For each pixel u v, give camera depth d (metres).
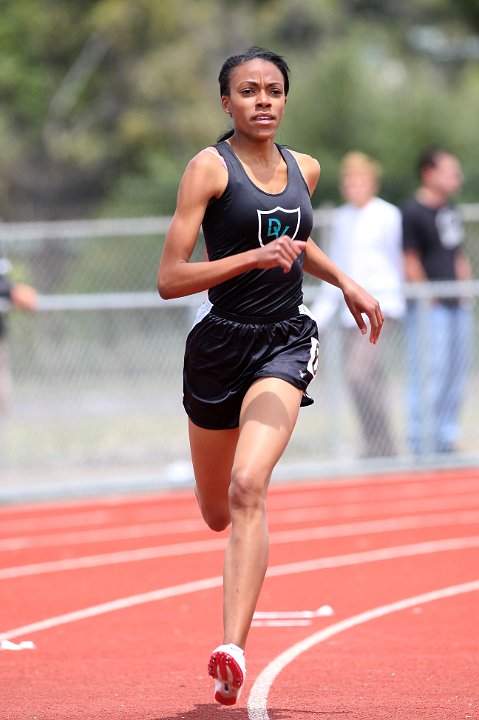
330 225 40.34
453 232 37.94
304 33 104.00
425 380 36.81
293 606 21.17
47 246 61.50
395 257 37.31
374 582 23.14
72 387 43.56
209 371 14.94
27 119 91.12
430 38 106.88
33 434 39.03
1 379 38.03
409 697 15.11
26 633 19.52
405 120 86.12
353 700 15.02
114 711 14.72
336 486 35.81
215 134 89.44
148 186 77.44
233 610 13.23
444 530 28.83
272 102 14.64
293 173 14.95
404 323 36.94
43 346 43.72
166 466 38.88
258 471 13.64
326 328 37.22
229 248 14.74
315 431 38.44
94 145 89.25
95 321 44.66
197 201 14.38
